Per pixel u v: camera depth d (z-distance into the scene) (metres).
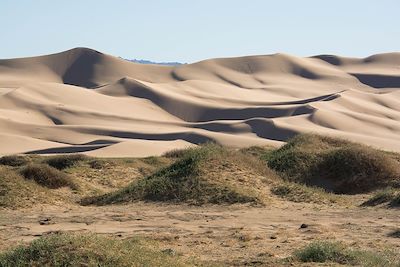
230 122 163.88
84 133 154.12
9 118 159.38
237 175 36.59
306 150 45.34
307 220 28.67
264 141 138.38
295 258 19.41
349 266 18.02
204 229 26.39
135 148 116.56
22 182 35.94
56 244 15.28
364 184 40.91
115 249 15.48
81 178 45.00
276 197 34.72
